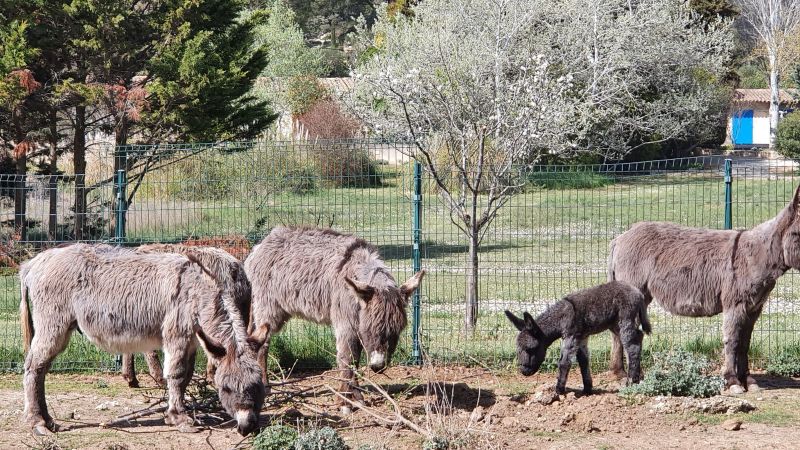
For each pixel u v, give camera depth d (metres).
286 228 9.67
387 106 24.48
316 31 87.31
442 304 14.00
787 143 38.19
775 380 10.45
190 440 8.08
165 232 14.38
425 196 21.23
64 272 8.38
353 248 9.18
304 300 9.24
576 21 33.31
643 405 8.86
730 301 9.73
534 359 9.39
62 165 26.44
